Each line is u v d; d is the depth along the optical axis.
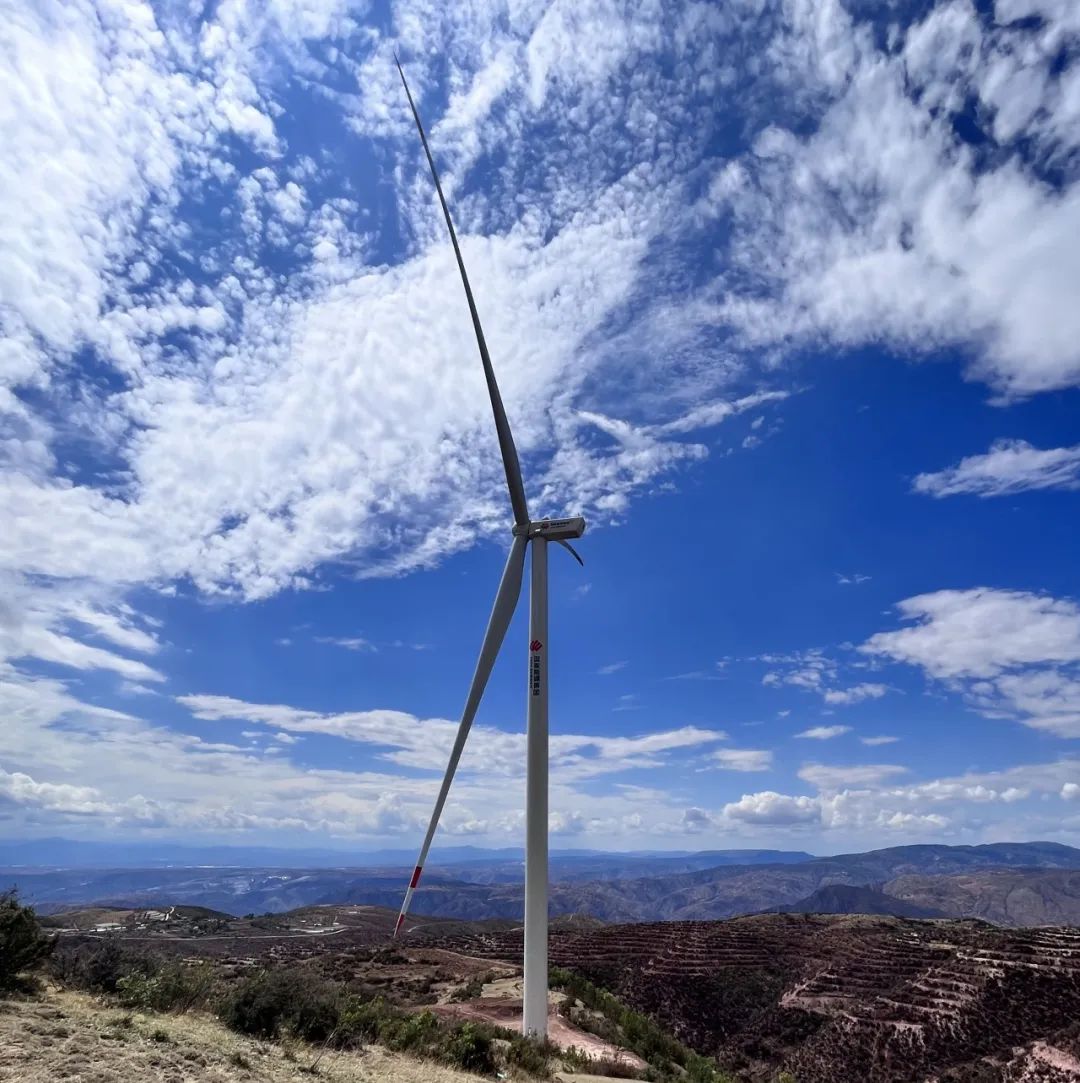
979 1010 98.69
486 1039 25.23
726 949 138.62
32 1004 16.88
